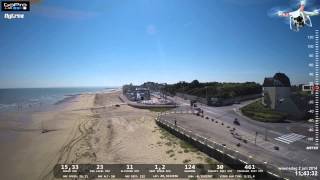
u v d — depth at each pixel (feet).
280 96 166.91
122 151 98.02
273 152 85.46
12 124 170.09
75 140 120.57
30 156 97.30
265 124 138.21
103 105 292.20
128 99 350.64
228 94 258.16
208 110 200.85
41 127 157.79
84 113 222.89
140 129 138.21
